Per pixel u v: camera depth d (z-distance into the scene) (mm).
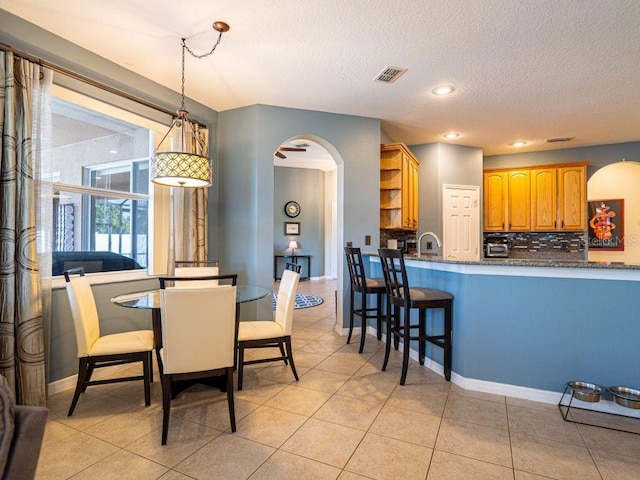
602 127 4668
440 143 5422
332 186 9805
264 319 3971
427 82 3342
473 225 5633
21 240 2268
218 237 4152
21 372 2258
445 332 2787
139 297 2572
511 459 1803
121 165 3244
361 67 3070
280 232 9219
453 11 2287
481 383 2617
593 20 2357
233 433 2039
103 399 2492
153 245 3445
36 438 886
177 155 2383
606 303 2287
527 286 2490
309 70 3131
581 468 1733
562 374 2398
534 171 5707
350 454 1841
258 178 3918
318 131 4102
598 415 2250
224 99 3797
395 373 2973
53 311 2604
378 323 3949
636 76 3178
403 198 4555
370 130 4312
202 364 2016
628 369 2238
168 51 2828
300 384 2736
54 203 2760
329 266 9820
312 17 2375
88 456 1821
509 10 2266
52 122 2723
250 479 1649
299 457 1816
